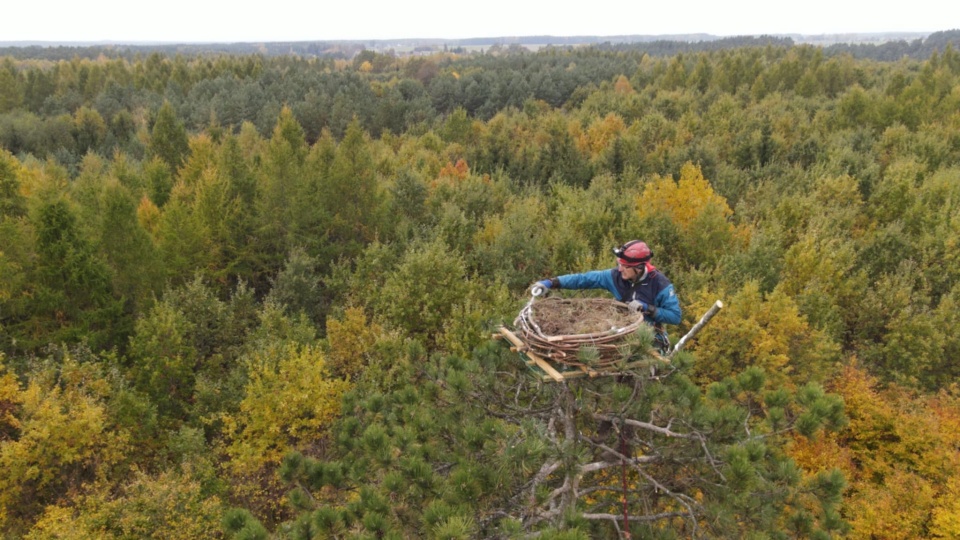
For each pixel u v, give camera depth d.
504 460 5.33
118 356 19.25
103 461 15.15
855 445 17.31
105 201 20.14
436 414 7.13
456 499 5.61
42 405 14.26
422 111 79.19
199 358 19.05
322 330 22.41
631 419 6.33
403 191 30.94
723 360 17.45
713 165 40.12
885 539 14.75
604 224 26.41
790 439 7.07
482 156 49.28
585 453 5.54
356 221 27.45
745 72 84.06
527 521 5.73
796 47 133.38
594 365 5.18
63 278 18.48
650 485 6.68
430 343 19.62
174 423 17.70
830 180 32.22
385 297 20.05
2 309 18.45
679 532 7.02
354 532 5.70
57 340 17.97
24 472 14.12
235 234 25.44
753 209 31.52
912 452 16.73
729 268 22.23
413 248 22.55
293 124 31.67
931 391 19.84
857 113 54.34
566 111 87.81
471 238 26.48
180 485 13.88
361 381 16.98
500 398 6.93
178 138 43.25
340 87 85.81
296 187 25.67
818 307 20.33
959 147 46.16
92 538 12.89
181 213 23.61
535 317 5.62
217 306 19.75
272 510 16.33
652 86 85.56
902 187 30.86
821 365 18.25
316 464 7.23
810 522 6.51
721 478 6.16
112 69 97.75
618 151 43.72
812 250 22.69
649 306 5.56
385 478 5.95
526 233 24.03
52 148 62.00
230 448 15.81
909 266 22.30
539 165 44.94
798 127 52.56
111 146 61.56
